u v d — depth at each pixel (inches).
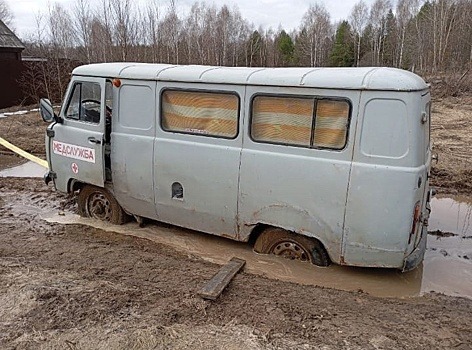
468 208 319.3
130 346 148.2
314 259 212.2
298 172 195.5
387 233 184.1
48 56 934.4
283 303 178.2
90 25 1031.6
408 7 1704.0
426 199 207.0
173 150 226.7
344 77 183.6
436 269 223.3
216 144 214.4
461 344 153.3
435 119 663.8
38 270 204.1
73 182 274.5
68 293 180.7
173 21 1244.5
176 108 224.1
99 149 248.5
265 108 200.5
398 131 175.3
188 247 242.4
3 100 775.1
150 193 240.7
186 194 228.2
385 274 212.5
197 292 181.5
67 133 264.2
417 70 1398.9
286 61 2032.5
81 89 255.4
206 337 153.0
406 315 173.6
